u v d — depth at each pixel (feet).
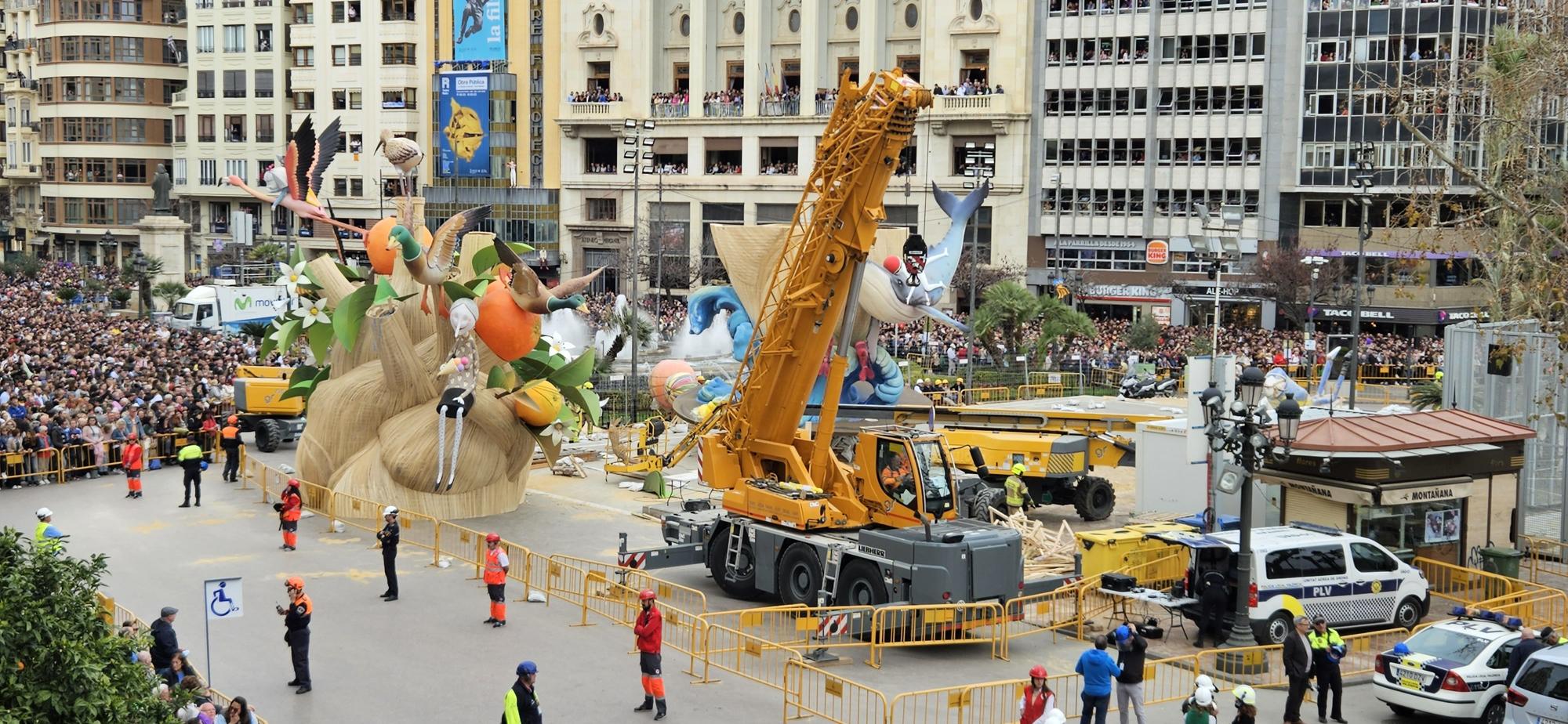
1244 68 261.44
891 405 122.31
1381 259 249.34
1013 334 200.23
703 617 74.49
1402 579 81.25
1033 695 58.85
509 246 104.27
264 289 245.65
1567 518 106.63
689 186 305.53
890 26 294.05
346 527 106.73
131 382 150.71
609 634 80.18
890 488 82.94
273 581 90.79
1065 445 111.45
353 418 112.06
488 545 82.58
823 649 76.23
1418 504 91.09
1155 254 248.52
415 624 81.25
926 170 285.43
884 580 77.77
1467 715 64.39
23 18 420.77
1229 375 86.02
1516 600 84.07
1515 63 122.83
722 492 124.88
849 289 87.97
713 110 302.86
